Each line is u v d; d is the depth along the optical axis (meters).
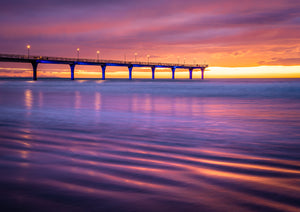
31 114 12.16
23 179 3.88
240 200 3.21
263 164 4.73
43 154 5.36
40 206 3.04
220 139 6.98
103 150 5.74
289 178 3.98
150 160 4.97
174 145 6.27
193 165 4.66
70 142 6.55
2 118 10.88
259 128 8.67
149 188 3.57
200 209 2.98
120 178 3.95
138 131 8.11
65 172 4.22
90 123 9.61
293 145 6.29
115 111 13.45
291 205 3.08
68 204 3.09
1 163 4.70
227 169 4.43
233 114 12.32
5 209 2.97
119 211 2.94
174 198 3.25
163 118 10.95
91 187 3.59
